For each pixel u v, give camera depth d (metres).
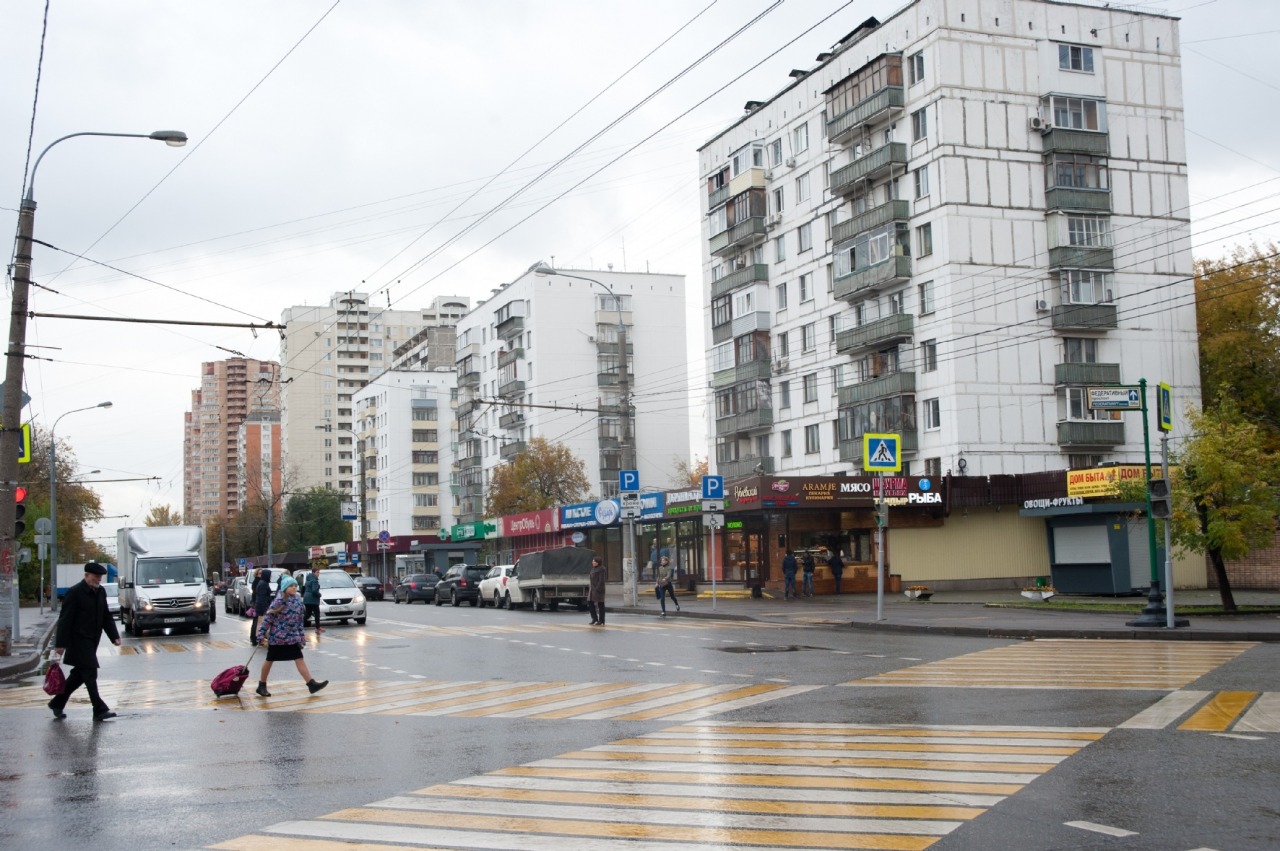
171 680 18.80
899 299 49.84
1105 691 13.55
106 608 14.13
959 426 46.16
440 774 9.38
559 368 83.69
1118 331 48.88
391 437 107.69
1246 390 50.53
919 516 43.66
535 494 73.25
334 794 8.66
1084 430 47.03
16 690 18.28
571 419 83.44
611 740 10.88
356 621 35.06
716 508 35.75
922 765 9.13
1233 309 50.69
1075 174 48.44
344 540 113.62
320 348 146.25
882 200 51.03
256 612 27.72
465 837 7.12
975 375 46.72
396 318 150.25
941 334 47.22
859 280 51.06
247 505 122.62
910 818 7.34
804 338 56.97
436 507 108.06
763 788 8.38
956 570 43.75
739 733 11.07
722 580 48.47
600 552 59.25
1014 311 47.56
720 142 64.19
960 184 47.19
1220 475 25.83
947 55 47.50
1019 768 8.93
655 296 87.19
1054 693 13.45
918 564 43.53
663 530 53.75
